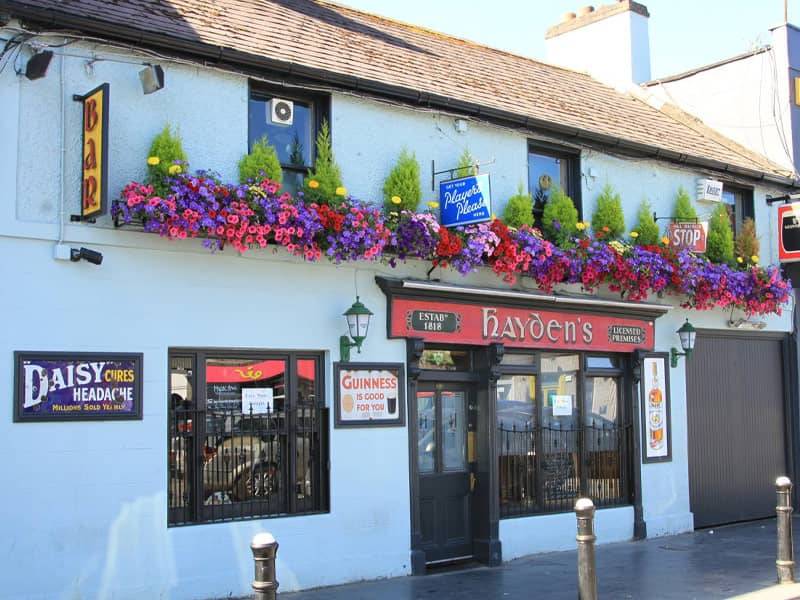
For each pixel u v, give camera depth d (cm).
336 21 1215
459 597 884
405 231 973
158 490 825
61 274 790
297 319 935
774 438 1517
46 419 769
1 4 756
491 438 1084
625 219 1297
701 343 1405
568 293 1186
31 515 756
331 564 935
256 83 941
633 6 1738
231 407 899
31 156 781
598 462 1231
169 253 853
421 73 1141
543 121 1167
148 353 833
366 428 978
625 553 1145
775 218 1562
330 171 939
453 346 1080
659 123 1520
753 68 1644
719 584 945
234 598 859
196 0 1030
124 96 838
